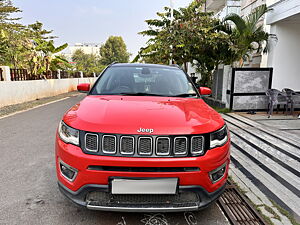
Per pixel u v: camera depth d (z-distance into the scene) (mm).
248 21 7742
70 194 1965
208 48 9352
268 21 7777
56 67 15812
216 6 16625
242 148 4238
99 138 1853
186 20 10047
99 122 1930
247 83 7613
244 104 7723
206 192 1938
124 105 2305
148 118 1990
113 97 2670
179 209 1892
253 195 2662
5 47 12477
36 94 11711
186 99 2768
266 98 7777
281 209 2393
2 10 19859
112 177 1812
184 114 2152
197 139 1915
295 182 3000
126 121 1934
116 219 2205
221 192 2104
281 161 3672
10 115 7215
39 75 12969
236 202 2531
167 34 9734
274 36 7562
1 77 9078
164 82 3119
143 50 11656
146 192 1835
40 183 2875
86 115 2088
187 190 1862
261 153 4004
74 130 1959
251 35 7562
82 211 2322
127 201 1924
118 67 3434
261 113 7562
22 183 2869
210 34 8727
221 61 9695
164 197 1925
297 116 7035
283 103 6996
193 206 1914
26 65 13117
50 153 3885
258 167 3441
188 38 9375
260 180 3033
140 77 3170
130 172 1799
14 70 10039
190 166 1844
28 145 4285
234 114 7344
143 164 1793
